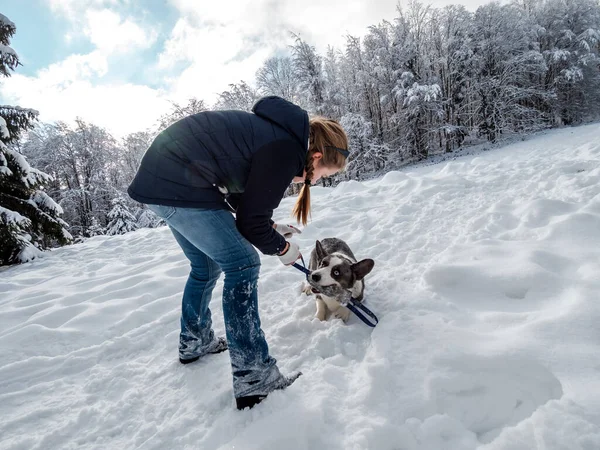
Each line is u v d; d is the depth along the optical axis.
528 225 3.91
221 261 2.00
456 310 2.55
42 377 2.60
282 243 1.99
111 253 7.32
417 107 27.84
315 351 2.38
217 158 1.79
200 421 1.92
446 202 5.66
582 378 1.62
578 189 4.63
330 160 2.15
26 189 9.46
